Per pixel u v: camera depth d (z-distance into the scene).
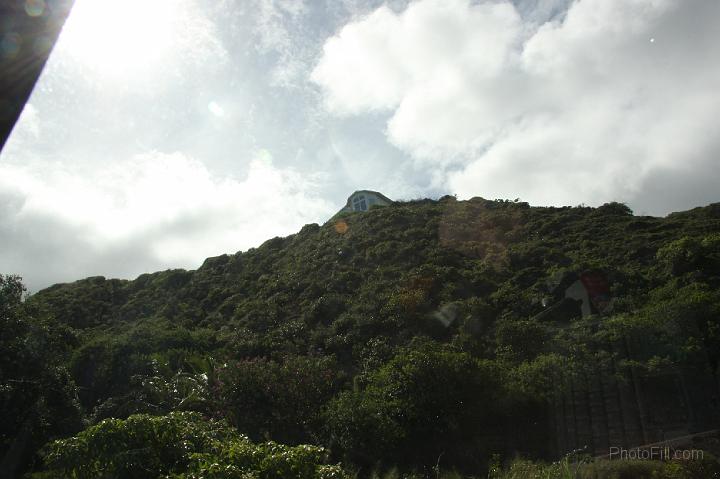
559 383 11.57
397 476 10.04
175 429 8.12
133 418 7.96
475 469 10.48
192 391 14.70
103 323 27.73
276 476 7.14
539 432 11.07
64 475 7.60
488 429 11.48
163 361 17.28
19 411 12.70
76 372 17.64
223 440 8.41
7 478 11.95
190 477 6.77
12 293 14.48
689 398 10.55
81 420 13.83
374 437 11.22
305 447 7.49
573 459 9.43
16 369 13.27
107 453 7.55
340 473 7.38
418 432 11.52
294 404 13.47
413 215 28.67
